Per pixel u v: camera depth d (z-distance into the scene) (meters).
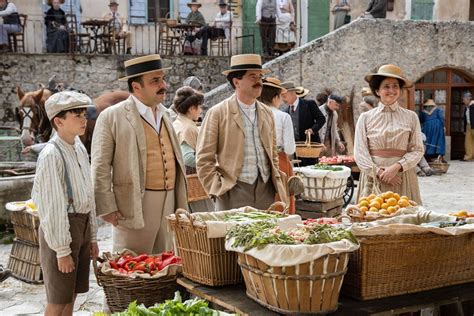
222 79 14.84
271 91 5.32
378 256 2.93
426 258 3.09
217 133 4.13
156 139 4.03
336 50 13.97
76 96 3.45
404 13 18.03
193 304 2.69
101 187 3.84
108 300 3.69
